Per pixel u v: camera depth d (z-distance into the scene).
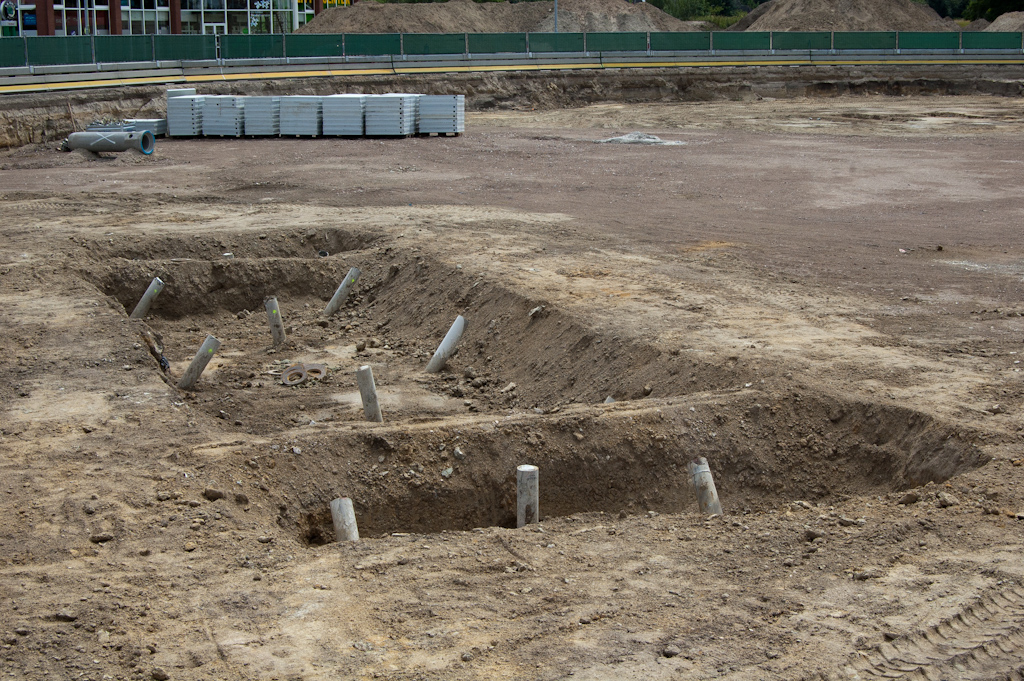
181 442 8.65
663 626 5.62
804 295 13.70
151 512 7.36
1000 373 10.15
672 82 51.47
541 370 11.97
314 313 15.55
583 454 8.91
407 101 34.22
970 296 13.80
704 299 13.28
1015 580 6.01
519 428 9.01
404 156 29.11
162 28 64.50
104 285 15.15
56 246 16.31
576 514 8.57
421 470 8.66
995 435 8.21
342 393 11.96
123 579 6.34
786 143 33.25
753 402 9.34
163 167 26.95
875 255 16.70
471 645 5.48
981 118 41.25
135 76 37.50
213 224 18.56
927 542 6.62
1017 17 65.38
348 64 45.44
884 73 53.88
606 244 17.25
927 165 27.66
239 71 41.69
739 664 5.20
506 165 27.53
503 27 64.31
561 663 5.26
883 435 8.91
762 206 21.58
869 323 12.27
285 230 17.88
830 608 5.77
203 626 5.77
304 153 29.81
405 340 14.11
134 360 11.05
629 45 52.22
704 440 9.05
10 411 9.46
